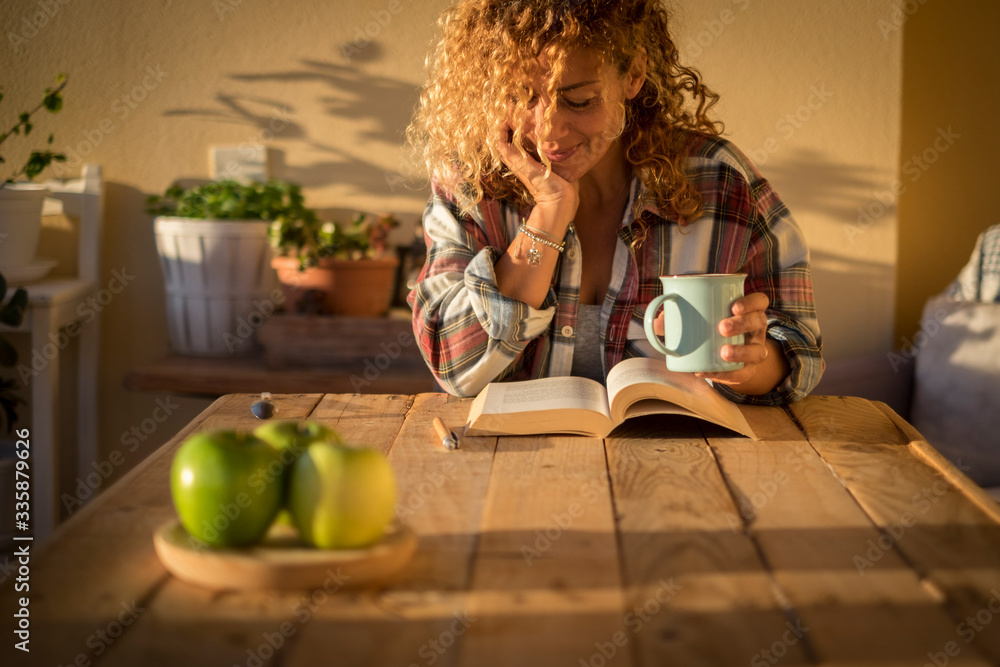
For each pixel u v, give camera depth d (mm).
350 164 2484
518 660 517
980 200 2654
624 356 1332
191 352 2359
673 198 1307
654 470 894
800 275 1336
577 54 1158
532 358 1336
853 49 2322
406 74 2438
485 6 1239
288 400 1217
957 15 2590
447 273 1301
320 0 2430
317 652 527
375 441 1006
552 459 935
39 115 2500
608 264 1381
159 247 2334
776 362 1191
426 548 690
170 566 638
